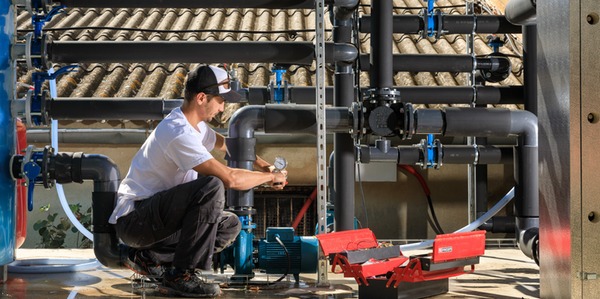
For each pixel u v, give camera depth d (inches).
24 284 162.4
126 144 283.0
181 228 148.7
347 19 179.5
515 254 219.9
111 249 161.6
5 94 155.4
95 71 299.3
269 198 301.0
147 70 309.0
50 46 169.9
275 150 288.7
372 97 165.9
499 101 211.8
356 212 294.8
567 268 103.6
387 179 292.7
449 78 293.9
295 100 217.9
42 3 162.1
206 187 143.0
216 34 317.1
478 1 288.2
